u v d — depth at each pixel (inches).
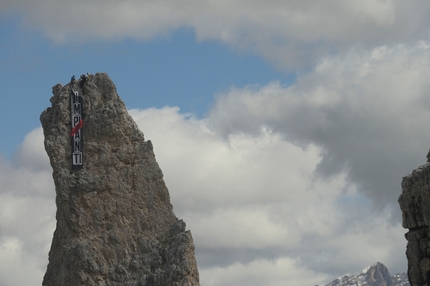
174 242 4537.4
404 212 3213.6
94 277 4522.6
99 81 4783.5
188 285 4431.6
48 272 4655.5
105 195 4635.8
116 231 4598.9
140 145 4719.5
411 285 3181.6
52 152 4667.8
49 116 4788.4
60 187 4623.5
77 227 4589.1
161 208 4660.4
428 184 3125.0
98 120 4690.0
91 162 4665.4
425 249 3142.2
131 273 4527.6
